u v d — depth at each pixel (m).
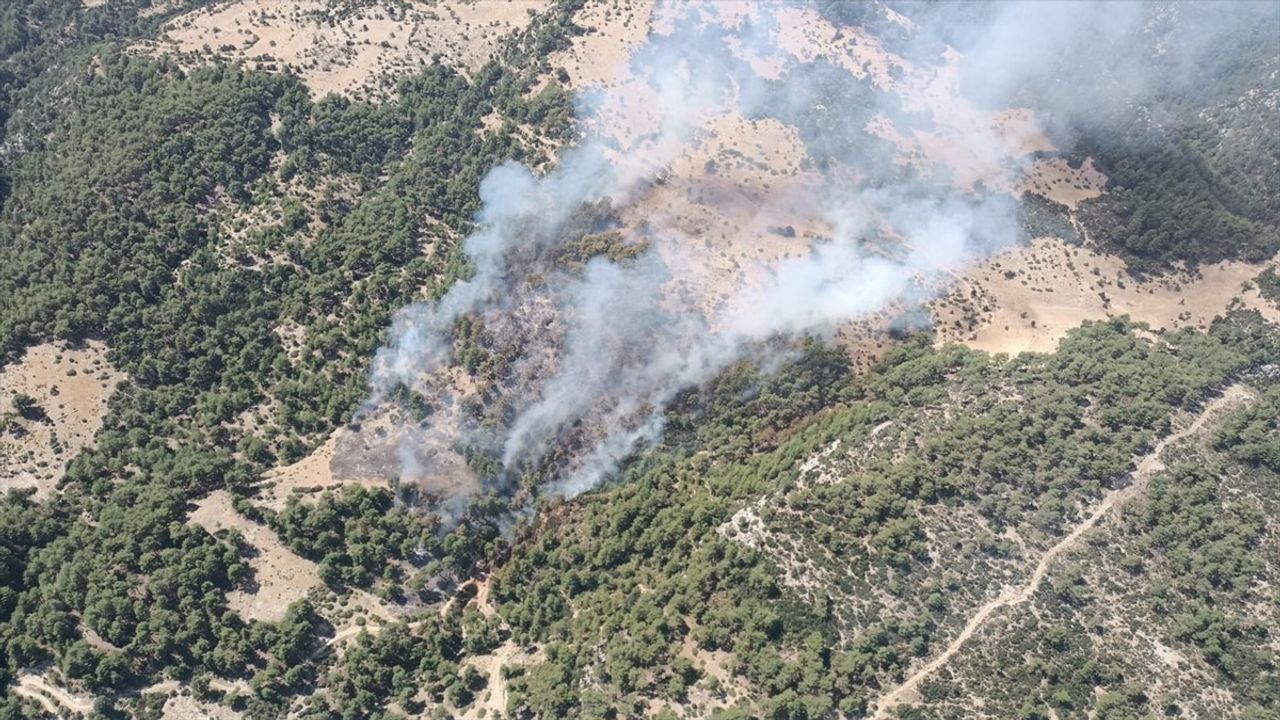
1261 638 161.38
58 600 172.00
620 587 178.00
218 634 172.12
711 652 159.62
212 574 178.75
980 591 164.88
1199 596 166.25
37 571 177.00
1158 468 183.50
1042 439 187.38
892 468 179.38
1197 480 180.88
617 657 161.25
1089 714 152.38
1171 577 169.38
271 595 181.12
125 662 166.62
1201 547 171.38
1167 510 175.12
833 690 151.88
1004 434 186.88
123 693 166.88
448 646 180.38
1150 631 162.00
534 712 161.00
